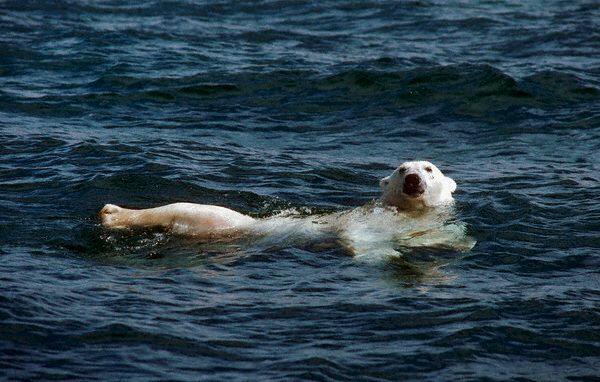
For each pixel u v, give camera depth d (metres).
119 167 32.44
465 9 62.81
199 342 19.09
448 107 42.34
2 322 19.30
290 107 42.50
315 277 22.81
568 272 23.78
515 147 37.38
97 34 53.62
